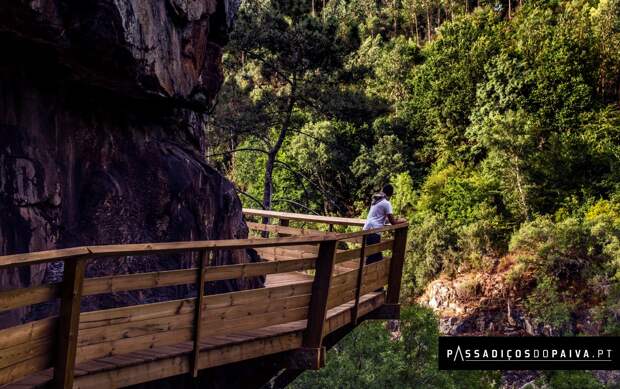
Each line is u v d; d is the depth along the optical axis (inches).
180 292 278.8
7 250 207.9
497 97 2252.7
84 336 149.6
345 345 741.3
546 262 1504.7
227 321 195.9
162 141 305.0
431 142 2399.1
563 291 1472.7
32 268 216.8
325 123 2129.7
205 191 310.0
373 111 1012.5
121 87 246.1
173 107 312.5
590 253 1497.3
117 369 161.6
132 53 228.1
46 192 227.0
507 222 1753.2
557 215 1755.7
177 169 294.2
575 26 2421.3
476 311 1533.0
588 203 1759.4
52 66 224.4
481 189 1866.4
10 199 212.4
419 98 2480.3
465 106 2324.1
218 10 328.2
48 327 139.7
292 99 1008.2
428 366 727.7
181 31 274.7
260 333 215.5
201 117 369.7
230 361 199.8
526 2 3026.6
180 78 278.7
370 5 3816.4
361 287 284.2
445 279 1621.6
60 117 241.0
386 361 693.3
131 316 161.8
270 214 409.1
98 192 254.8
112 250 145.6
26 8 184.7
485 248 1631.4
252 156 2143.2
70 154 245.9
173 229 284.5
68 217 241.4
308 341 232.4
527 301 1486.2
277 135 2059.5
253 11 979.9
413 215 1939.0
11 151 215.5
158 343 170.2
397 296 332.2
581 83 2129.7
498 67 2288.4
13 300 129.2
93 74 230.8
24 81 223.1
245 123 1007.6
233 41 954.1
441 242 1660.9
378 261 317.4
